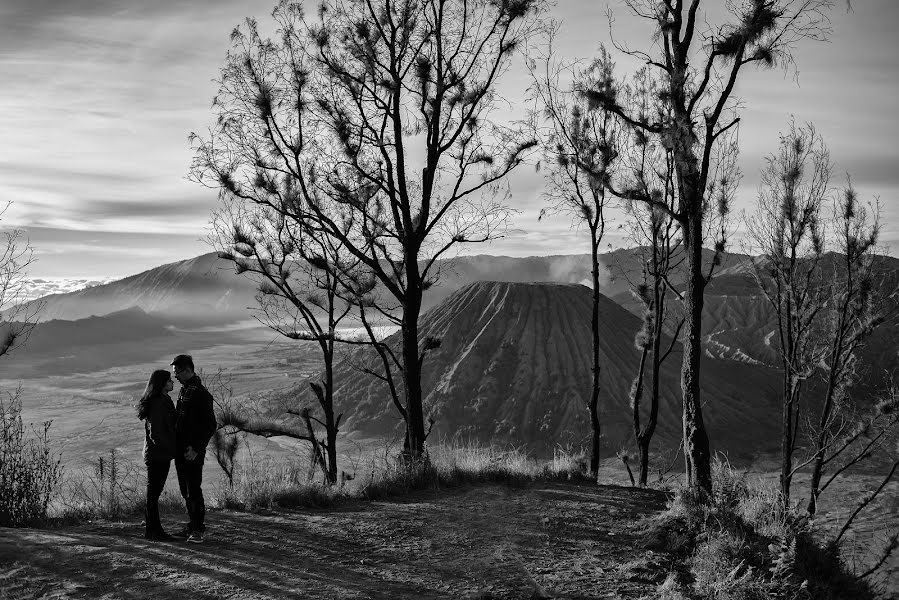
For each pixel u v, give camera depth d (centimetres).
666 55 1127
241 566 637
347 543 771
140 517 877
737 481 1041
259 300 1450
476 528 867
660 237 1559
